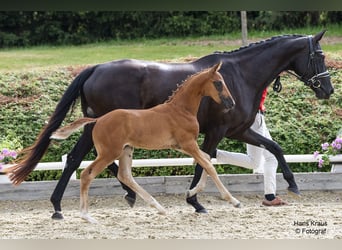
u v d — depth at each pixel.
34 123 12.49
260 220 8.59
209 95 8.25
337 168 10.82
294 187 9.24
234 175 10.53
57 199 8.71
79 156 8.72
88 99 8.80
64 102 8.77
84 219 8.27
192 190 8.55
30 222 8.60
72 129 8.01
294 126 12.41
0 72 14.38
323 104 13.21
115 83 8.66
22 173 8.63
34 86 13.63
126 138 8.02
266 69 9.24
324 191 10.69
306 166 11.67
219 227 8.15
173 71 8.87
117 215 9.09
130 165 8.43
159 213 8.23
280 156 9.26
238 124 9.06
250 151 9.84
